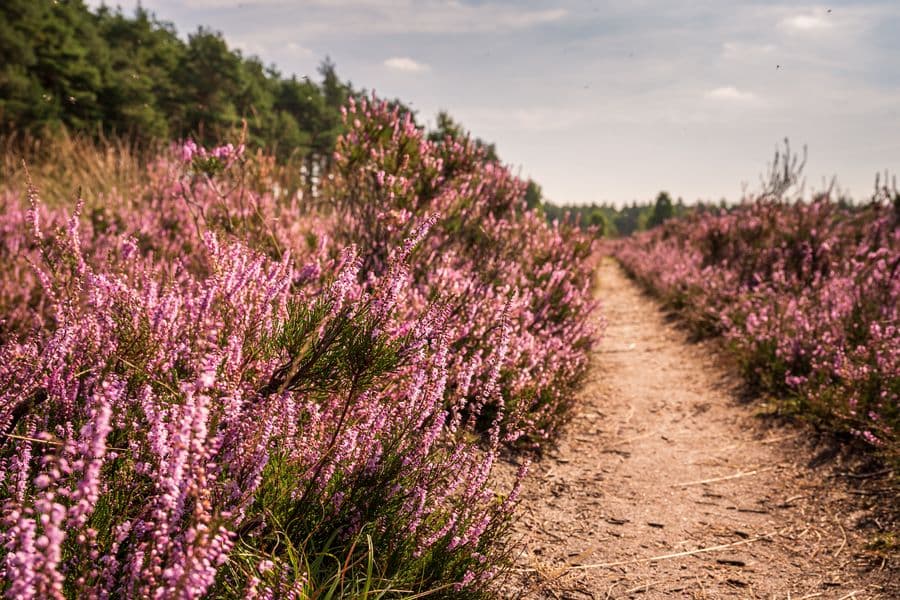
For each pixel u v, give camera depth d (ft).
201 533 5.02
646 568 10.53
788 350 19.77
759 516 12.71
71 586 5.45
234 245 9.46
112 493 6.21
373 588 7.68
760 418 18.20
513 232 20.98
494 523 8.74
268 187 18.26
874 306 20.15
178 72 133.39
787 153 36.52
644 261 59.77
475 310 14.29
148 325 8.25
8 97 78.18
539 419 15.40
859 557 10.98
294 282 11.76
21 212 18.79
